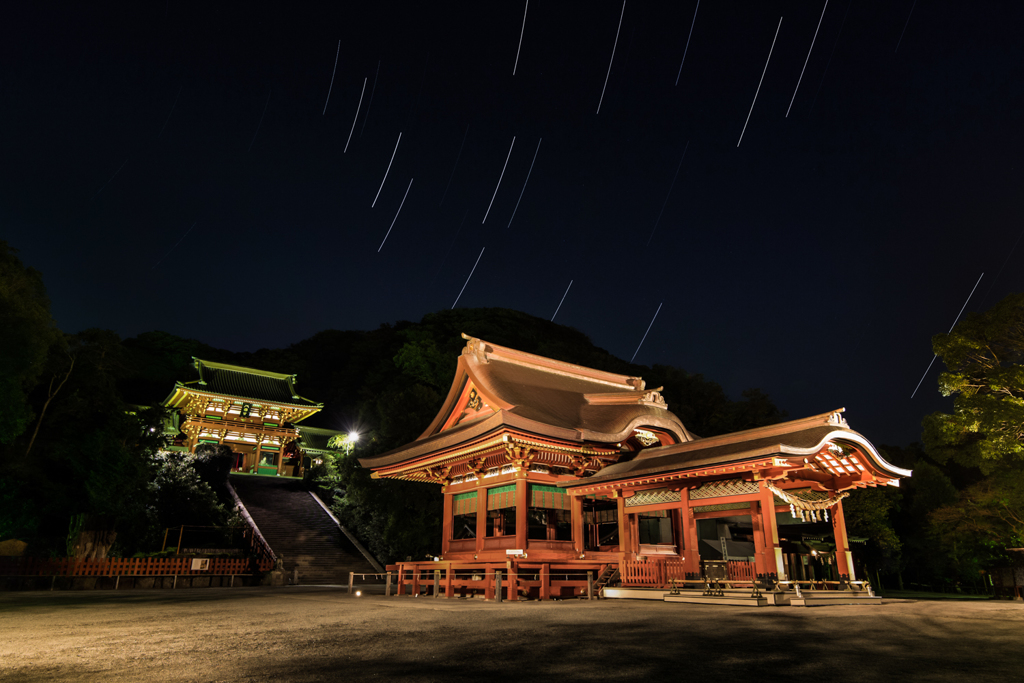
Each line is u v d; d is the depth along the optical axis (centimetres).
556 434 1958
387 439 3644
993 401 2389
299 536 3797
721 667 634
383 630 973
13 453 2748
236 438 6225
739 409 5078
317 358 9244
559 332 9775
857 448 1653
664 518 2386
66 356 3100
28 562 2400
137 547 3073
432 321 8488
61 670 639
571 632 929
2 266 2453
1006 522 2712
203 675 607
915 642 804
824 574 2233
